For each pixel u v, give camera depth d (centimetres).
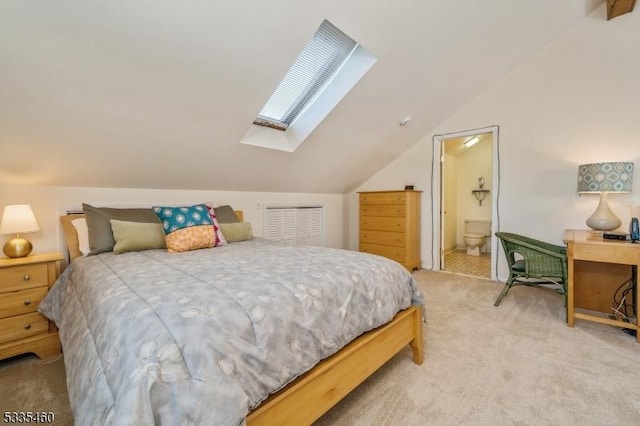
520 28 269
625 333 219
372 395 154
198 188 314
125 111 196
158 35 159
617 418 136
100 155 224
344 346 138
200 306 102
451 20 227
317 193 447
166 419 76
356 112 294
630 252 207
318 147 326
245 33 175
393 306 166
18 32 136
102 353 94
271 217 385
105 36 150
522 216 337
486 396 152
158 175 271
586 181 256
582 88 298
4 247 201
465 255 527
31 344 191
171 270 152
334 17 190
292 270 150
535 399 150
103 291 127
